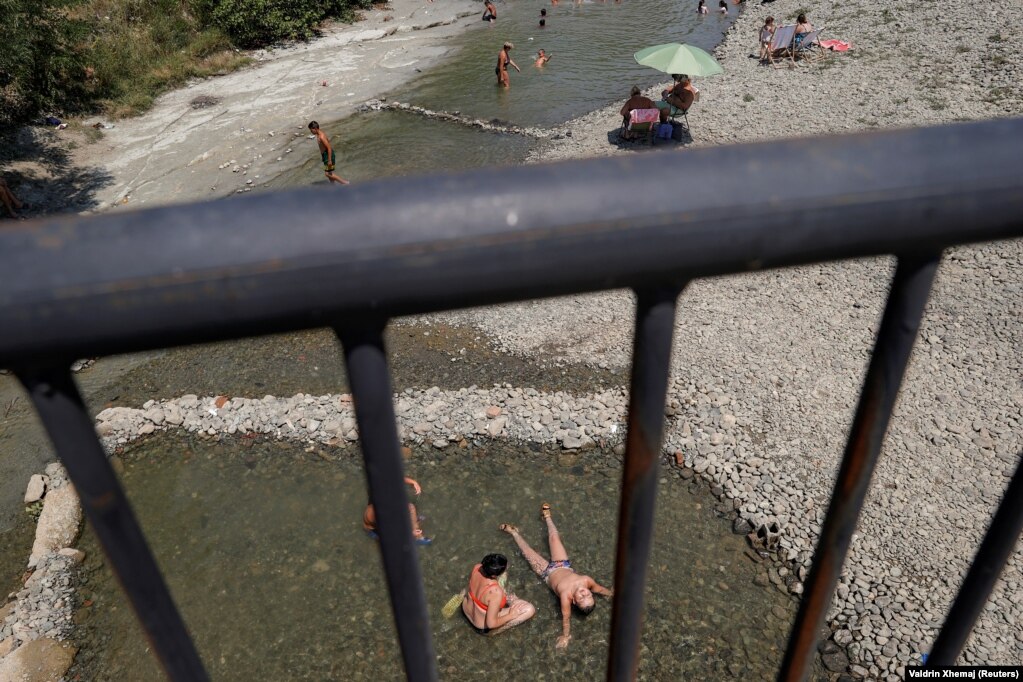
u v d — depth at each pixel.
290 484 8.76
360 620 7.20
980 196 0.70
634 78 21.05
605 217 0.64
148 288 0.58
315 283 0.60
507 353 10.48
